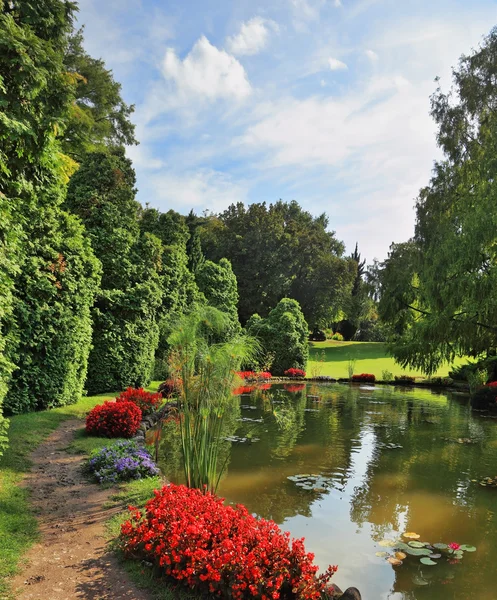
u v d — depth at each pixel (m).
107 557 3.15
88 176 12.15
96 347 11.23
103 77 21.77
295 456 7.12
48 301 8.19
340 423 10.17
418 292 13.64
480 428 9.88
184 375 4.90
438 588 3.32
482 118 15.11
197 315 5.20
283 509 4.85
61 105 4.25
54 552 3.20
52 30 4.64
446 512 4.86
